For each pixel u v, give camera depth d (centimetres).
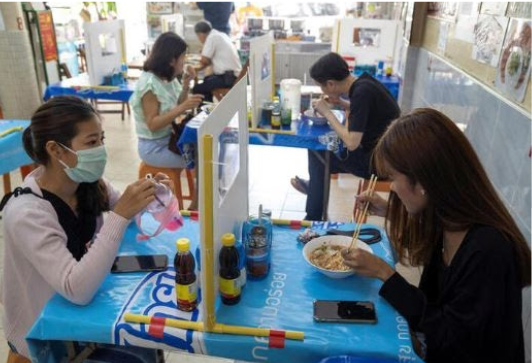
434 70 322
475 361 98
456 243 106
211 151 87
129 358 121
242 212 133
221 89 486
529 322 154
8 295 124
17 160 250
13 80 457
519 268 99
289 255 132
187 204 307
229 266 105
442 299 105
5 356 185
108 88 379
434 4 344
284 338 98
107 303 109
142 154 273
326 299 112
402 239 125
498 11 205
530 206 155
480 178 100
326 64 243
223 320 104
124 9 673
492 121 199
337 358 94
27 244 110
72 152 117
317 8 634
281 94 288
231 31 639
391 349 96
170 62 270
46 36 502
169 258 129
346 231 146
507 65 188
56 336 104
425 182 99
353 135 233
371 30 446
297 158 418
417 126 99
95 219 133
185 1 624
